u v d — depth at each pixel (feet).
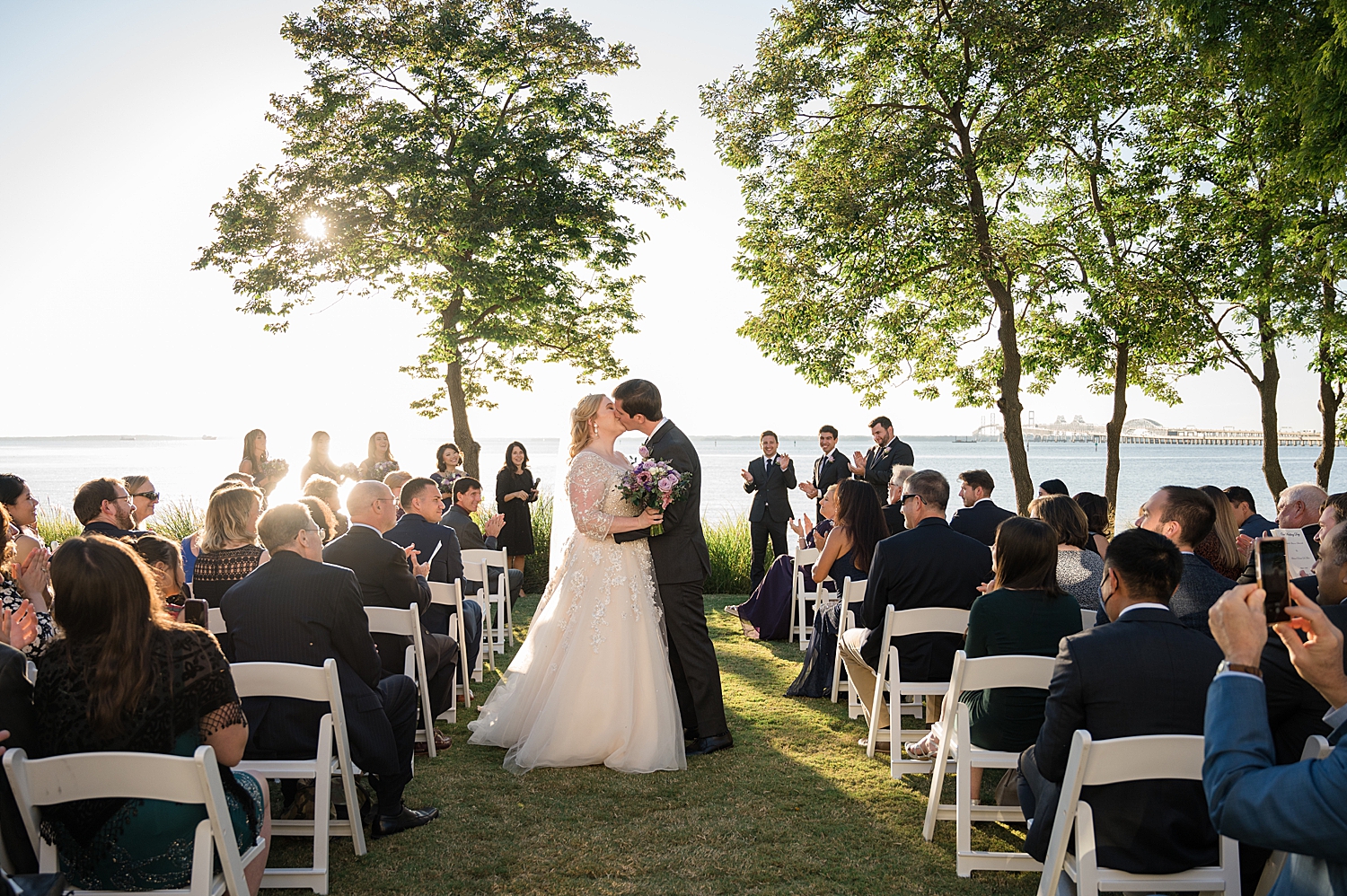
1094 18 45.21
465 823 13.23
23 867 8.10
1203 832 8.92
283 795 13.43
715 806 13.89
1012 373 51.90
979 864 11.39
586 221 53.62
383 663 16.46
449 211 49.78
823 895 10.96
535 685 16.69
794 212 52.65
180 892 8.33
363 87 53.06
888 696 16.30
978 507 21.47
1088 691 9.02
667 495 15.84
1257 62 33.09
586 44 54.54
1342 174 29.37
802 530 27.37
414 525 20.29
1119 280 48.52
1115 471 52.49
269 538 12.51
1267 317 48.67
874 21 50.16
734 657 25.35
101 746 8.38
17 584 12.41
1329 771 4.74
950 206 47.21
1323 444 48.75
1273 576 5.48
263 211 51.88
